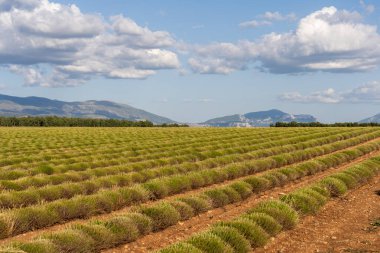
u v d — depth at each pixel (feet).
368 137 180.75
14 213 48.55
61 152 141.18
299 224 49.85
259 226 42.65
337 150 140.26
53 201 59.00
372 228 47.83
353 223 50.39
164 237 45.91
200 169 95.86
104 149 146.51
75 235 38.75
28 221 49.26
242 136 200.23
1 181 73.77
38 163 109.19
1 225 45.73
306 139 176.55
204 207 56.49
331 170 97.40
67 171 95.35
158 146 155.84
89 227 41.50
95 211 57.16
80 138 213.87
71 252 37.81
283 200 54.39
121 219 44.29
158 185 68.33
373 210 57.11
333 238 44.09
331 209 57.77
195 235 38.52
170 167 91.20
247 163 93.66
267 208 48.06
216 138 188.65
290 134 204.23
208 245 36.45
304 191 59.11
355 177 74.84
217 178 82.48
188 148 138.10
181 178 74.59
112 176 78.48
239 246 38.32
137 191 63.62
